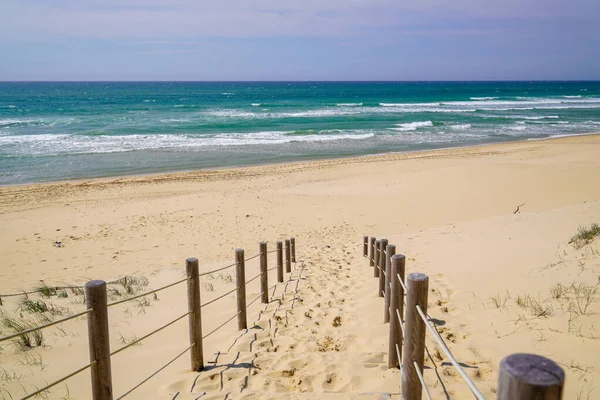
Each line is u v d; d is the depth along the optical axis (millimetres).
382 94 116438
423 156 29234
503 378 1346
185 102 83062
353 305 6977
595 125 46531
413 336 3117
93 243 13586
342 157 30219
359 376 4418
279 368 4742
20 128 42562
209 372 4680
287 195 19656
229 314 6809
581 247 7016
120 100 91438
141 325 6332
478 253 8758
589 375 3637
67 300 7984
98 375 3398
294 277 9297
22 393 4391
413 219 16094
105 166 27062
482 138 38156
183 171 25984
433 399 3721
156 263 11633
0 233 14609
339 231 14961
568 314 4754
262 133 39688
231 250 12867
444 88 167625
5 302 8039
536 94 116062
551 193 17203
